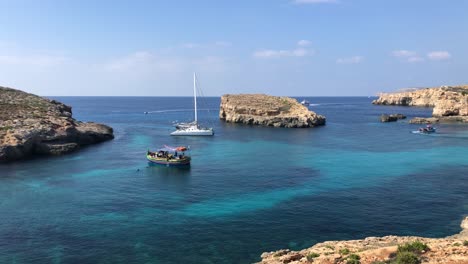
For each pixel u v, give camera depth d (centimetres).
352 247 3369
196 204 5412
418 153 9344
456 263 2611
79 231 4400
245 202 5472
